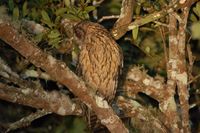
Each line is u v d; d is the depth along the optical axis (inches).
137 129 468.8
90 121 445.4
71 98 470.9
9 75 423.2
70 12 428.5
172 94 438.6
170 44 434.0
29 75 450.3
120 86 479.8
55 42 428.5
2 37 339.0
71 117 548.7
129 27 444.5
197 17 466.3
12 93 416.5
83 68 465.1
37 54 350.6
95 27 466.3
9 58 479.5
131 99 464.4
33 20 438.6
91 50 462.3
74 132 544.1
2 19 332.5
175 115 436.5
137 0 446.6
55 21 425.7
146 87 467.5
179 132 431.5
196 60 518.9
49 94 430.6
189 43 485.1
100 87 464.8
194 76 507.5
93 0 450.0
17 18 415.5
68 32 446.9
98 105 380.5
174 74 433.7
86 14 443.8
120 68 471.8
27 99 421.4
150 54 496.1
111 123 387.2
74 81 366.9
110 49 463.5
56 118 550.3
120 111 458.3
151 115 456.1
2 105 538.3
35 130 547.8
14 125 466.9
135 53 514.0
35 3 439.5
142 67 482.3
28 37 387.5
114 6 515.2
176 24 440.1
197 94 526.0
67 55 486.0
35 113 466.3
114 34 462.3
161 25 446.9
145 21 430.6
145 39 503.8
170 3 430.3
